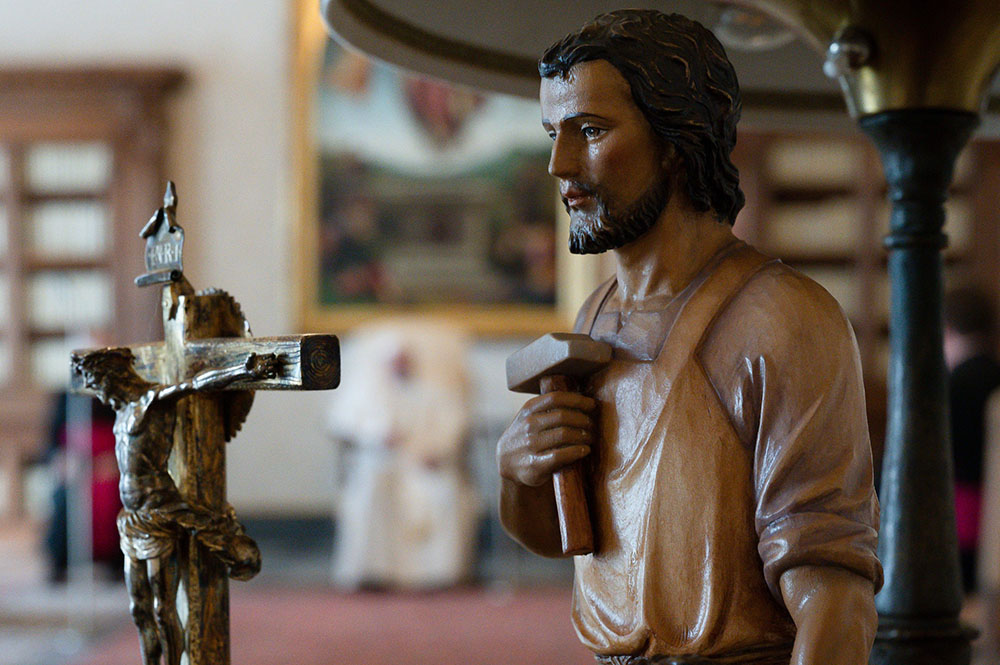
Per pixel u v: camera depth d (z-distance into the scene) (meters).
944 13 1.59
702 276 1.23
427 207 10.49
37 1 10.24
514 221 10.49
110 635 6.55
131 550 1.28
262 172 10.31
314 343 1.19
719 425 1.16
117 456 1.29
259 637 6.44
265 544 10.02
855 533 1.10
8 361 10.30
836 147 9.80
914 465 1.63
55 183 10.29
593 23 1.21
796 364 1.14
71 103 10.09
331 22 1.66
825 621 1.06
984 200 9.45
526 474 1.24
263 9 10.29
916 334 1.65
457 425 8.10
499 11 1.76
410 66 1.81
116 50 10.24
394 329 8.25
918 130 1.64
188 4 10.30
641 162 1.20
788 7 1.70
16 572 8.54
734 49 2.00
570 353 1.21
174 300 1.31
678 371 1.18
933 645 1.59
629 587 1.17
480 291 10.48
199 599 1.29
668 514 1.16
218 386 1.23
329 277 10.43
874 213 9.77
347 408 8.06
